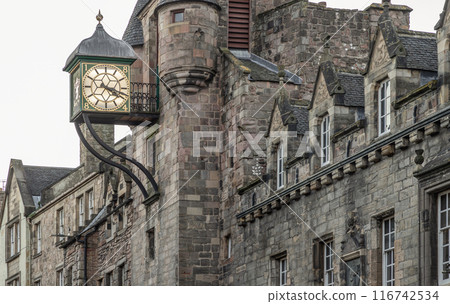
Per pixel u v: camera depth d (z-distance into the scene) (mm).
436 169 45312
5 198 100375
